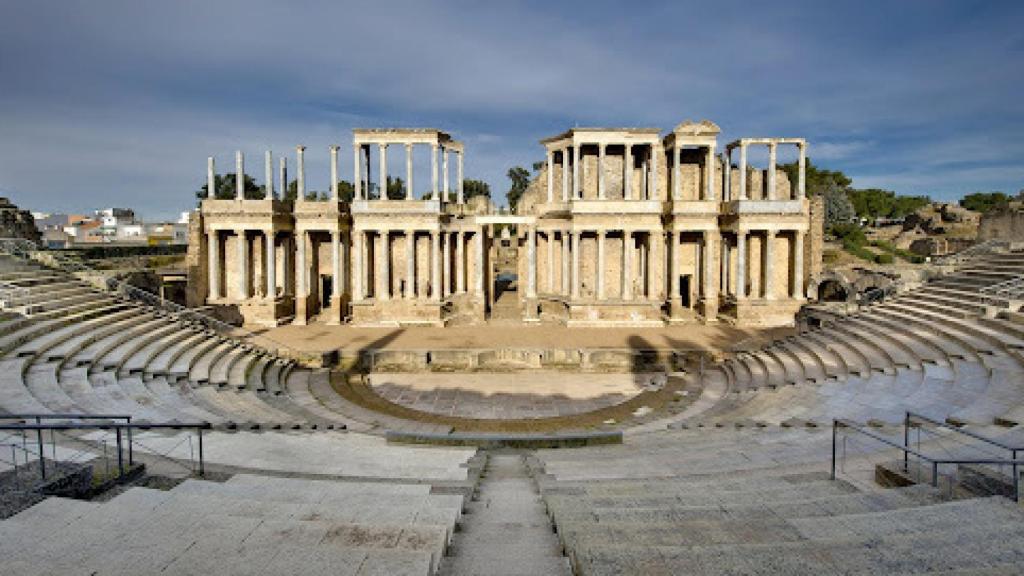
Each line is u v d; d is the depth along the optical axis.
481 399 27.95
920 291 31.27
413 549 7.44
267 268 42.78
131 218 133.12
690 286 48.84
